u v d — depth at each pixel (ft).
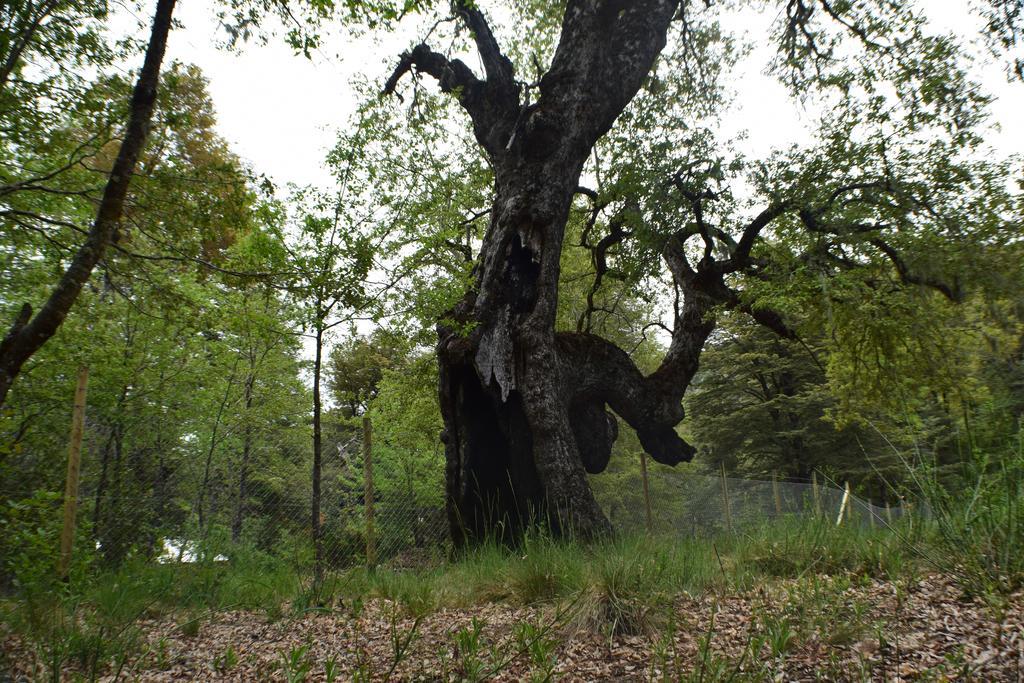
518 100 42.70
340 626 16.90
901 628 11.96
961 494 15.46
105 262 22.18
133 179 20.89
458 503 37.17
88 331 31.50
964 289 46.29
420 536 35.06
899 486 17.56
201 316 24.58
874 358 51.26
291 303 25.36
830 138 47.75
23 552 19.94
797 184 46.26
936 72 46.37
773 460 89.15
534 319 36.91
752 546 19.01
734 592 15.80
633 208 50.34
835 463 81.15
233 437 36.94
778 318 50.16
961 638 11.18
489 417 39.34
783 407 88.12
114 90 22.31
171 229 22.13
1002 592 12.76
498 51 42.47
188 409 35.81
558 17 53.26
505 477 38.78
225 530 23.20
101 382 31.14
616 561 16.63
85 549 22.66
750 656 11.35
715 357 95.14
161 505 29.43
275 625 17.57
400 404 64.54
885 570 15.64
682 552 19.04
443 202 38.65
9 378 17.31
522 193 38.50
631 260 54.13
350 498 30.81
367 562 26.86
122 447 31.22
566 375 40.32
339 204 24.25
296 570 22.57
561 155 38.83
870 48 48.83
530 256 38.65
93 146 21.80
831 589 14.38
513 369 36.55
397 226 25.68
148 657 14.73
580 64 39.32
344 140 39.70
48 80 21.62
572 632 14.06
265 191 21.72
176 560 21.49
